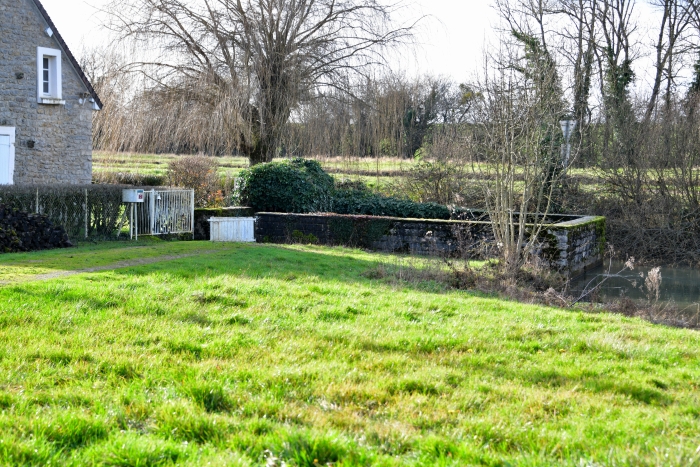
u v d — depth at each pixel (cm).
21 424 425
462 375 612
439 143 2706
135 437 404
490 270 1461
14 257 1300
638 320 1057
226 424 440
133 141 2409
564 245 1722
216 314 824
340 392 536
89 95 2486
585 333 854
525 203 1498
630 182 2555
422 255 1902
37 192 1650
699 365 716
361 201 2353
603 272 1952
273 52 2428
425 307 970
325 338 734
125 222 1853
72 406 475
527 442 437
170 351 650
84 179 2506
